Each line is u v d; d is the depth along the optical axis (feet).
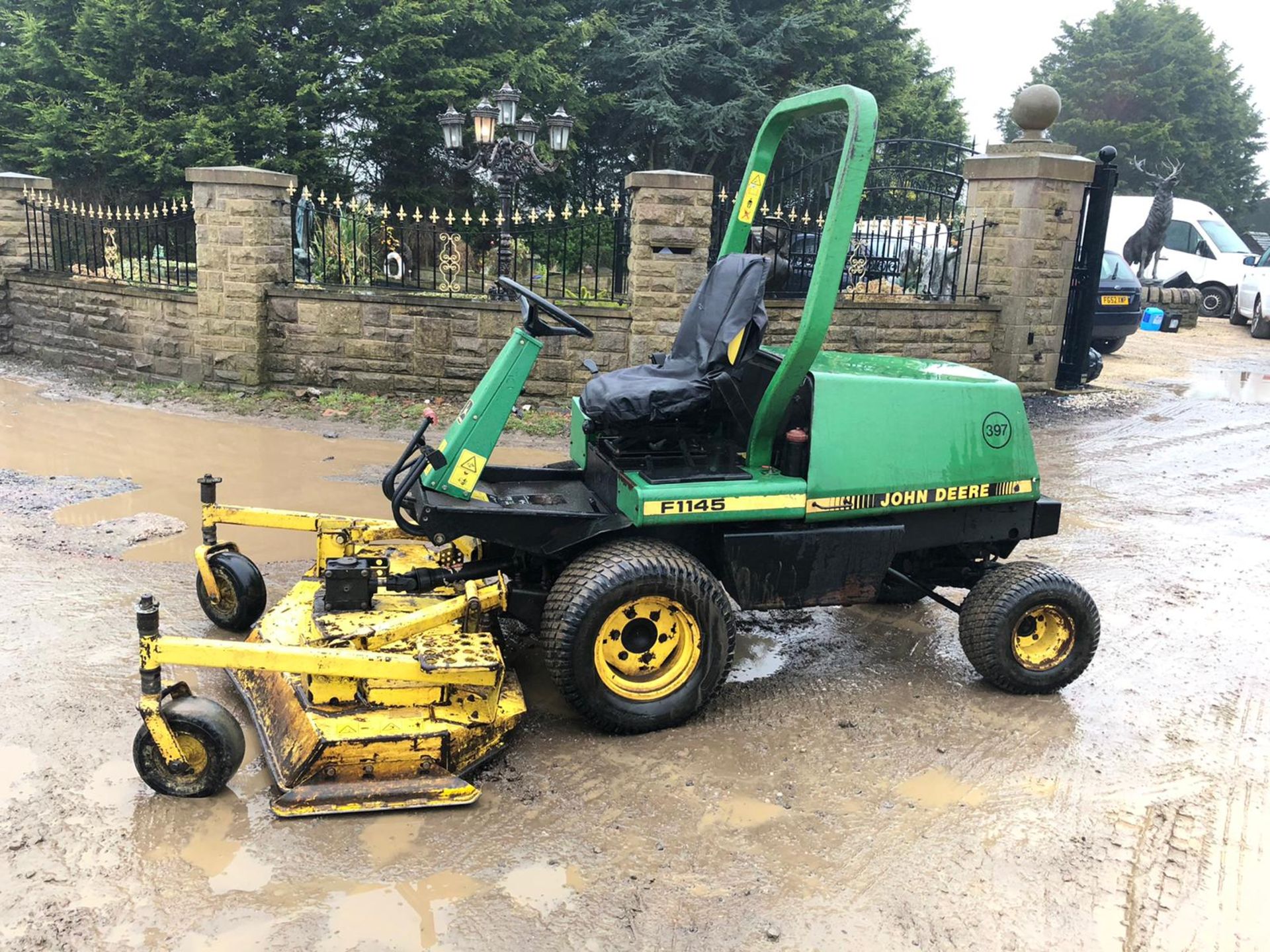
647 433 14.64
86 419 30.55
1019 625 15.12
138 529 20.25
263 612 15.69
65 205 41.57
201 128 59.00
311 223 37.09
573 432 16.84
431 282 43.86
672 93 82.12
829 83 83.61
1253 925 10.29
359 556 15.40
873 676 16.07
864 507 14.33
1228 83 145.28
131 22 60.18
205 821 11.13
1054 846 11.51
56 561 18.39
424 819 11.43
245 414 32.01
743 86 78.74
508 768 12.67
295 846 10.78
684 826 11.60
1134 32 146.92
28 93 63.31
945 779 12.89
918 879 10.81
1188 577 20.92
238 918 9.64
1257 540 23.52
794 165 83.46
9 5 66.64
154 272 42.04
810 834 11.55
